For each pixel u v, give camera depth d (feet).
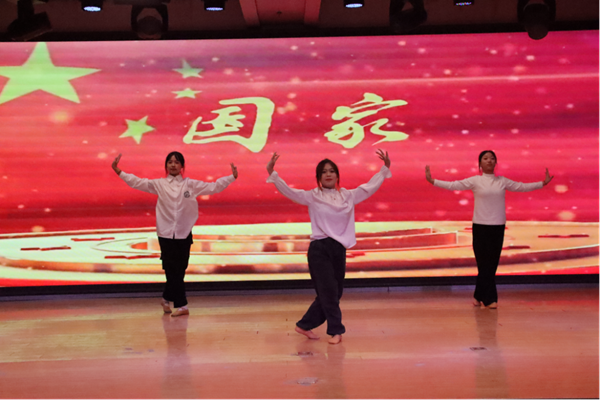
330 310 13.46
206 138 20.06
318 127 20.07
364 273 20.07
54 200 19.93
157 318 16.74
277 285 20.11
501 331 14.35
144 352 12.98
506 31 19.99
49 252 19.93
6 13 19.81
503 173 19.94
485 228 17.38
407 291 20.01
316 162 20.06
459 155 19.98
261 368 11.60
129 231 20.04
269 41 20.12
